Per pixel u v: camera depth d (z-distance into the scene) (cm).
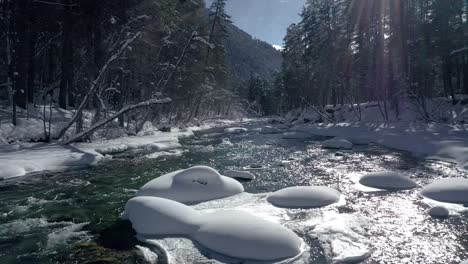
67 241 695
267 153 1869
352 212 846
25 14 1998
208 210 867
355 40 3938
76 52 2317
